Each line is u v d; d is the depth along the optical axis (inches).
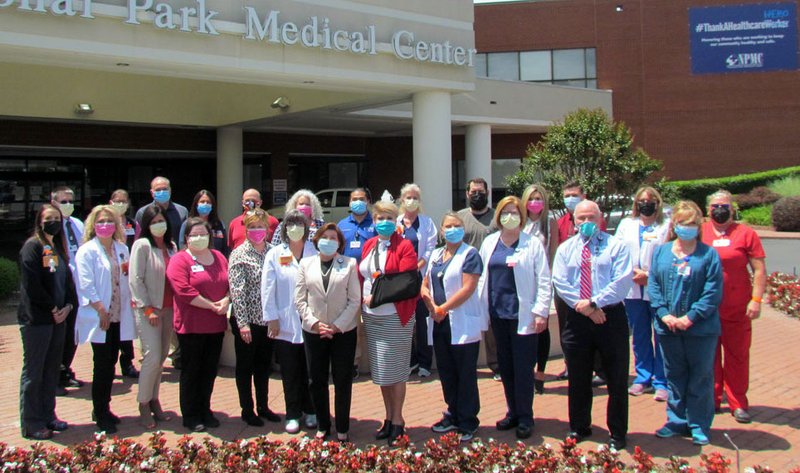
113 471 194.4
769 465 201.2
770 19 1168.8
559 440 224.4
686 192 1137.4
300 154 901.2
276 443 209.2
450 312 226.8
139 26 370.0
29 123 695.1
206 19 385.4
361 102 550.6
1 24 334.0
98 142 732.7
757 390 272.4
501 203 229.8
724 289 238.4
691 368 219.5
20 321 230.1
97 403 237.5
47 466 197.5
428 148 495.2
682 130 1176.2
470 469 194.4
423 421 245.1
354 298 224.8
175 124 694.5
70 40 350.9
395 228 224.7
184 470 196.1
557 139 498.6
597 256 215.9
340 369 224.8
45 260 227.0
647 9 1165.7
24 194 783.7
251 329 243.3
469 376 226.1
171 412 258.8
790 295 437.4
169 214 315.6
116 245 247.9
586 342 219.3
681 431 225.6
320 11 432.5
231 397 279.7
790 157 1179.3
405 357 225.5
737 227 243.0
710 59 1171.3
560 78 1168.2
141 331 240.2
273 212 747.4
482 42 1178.6
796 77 1176.2
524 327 225.0
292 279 236.8
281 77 434.6
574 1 1167.0
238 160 749.9
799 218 964.0
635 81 1169.4
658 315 224.5
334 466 198.7
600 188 477.7
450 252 230.8
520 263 227.8
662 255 226.1
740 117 1176.2
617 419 214.7
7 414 256.7
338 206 789.2
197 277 236.5
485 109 826.8
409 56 466.3
